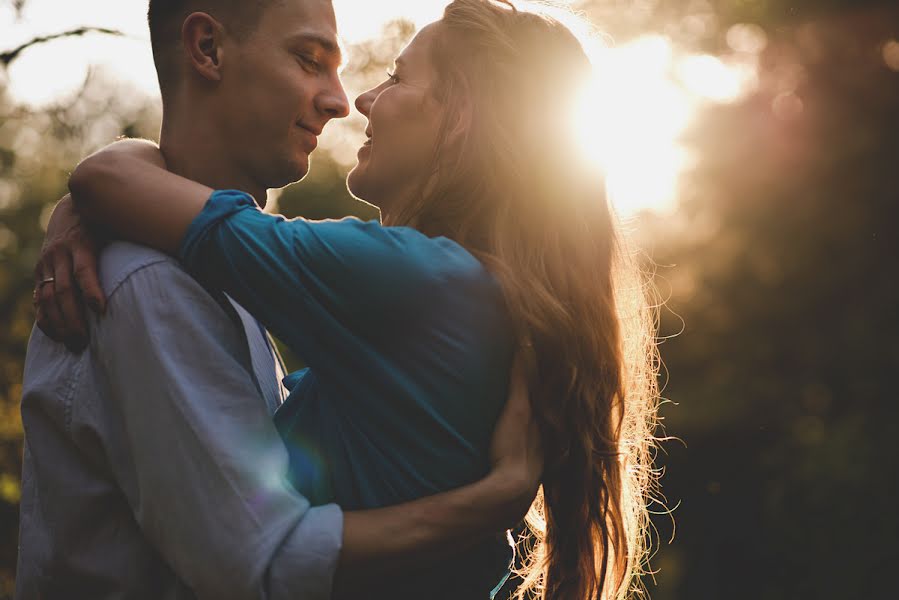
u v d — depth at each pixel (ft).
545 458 6.11
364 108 6.90
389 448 5.75
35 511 6.20
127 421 5.60
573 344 6.02
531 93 6.34
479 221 6.26
